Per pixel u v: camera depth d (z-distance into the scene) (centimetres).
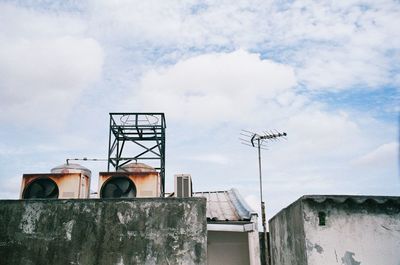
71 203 723
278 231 975
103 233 703
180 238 698
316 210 641
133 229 704
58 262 689
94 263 687
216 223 1077
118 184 923
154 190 916
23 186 906
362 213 641
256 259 1052
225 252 1243
